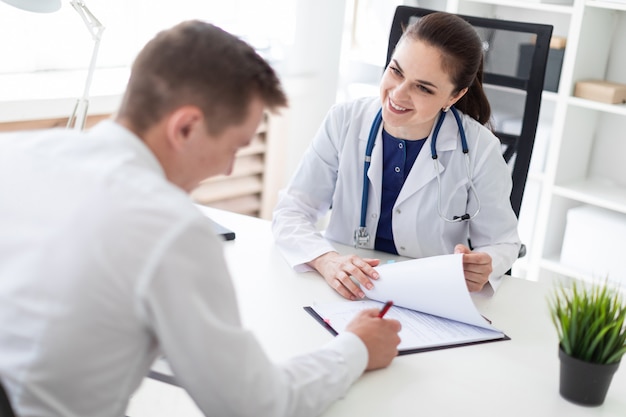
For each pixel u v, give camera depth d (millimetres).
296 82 3188
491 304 1544
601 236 2770
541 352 1355
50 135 962
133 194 873
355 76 3367
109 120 980
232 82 929
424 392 1192
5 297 879
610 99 2668
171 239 860
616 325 1136
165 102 925
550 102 3012
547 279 3031
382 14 3199
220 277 917
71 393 890
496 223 1732
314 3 3191
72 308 852
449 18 1585
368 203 1789
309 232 1697
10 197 903
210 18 2955
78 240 853
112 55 2746
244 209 3119
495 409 1161
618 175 2980
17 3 1696
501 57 2014
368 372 1233
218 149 973
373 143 1748
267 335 1325
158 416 1849
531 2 2785
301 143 3340
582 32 2682
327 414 1110
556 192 2852
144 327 896
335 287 1517
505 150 2002
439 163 1718
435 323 1425
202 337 886
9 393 910
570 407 1184
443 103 1615
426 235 1769
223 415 947
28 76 2506
